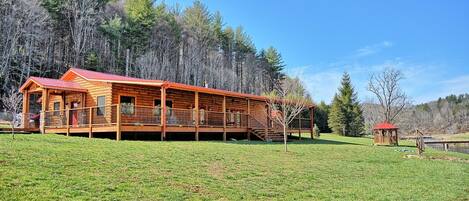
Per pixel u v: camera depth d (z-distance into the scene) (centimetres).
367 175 1189
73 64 4656
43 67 4466
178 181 856
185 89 2022
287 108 2445
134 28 5266
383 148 2380
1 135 1521
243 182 916
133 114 2072
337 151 1905
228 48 7631
